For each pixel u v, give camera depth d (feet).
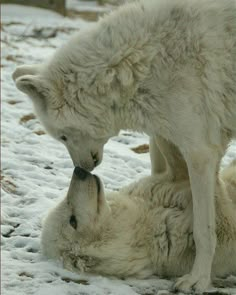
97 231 29.14
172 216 29.96
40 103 29.40
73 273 29.53
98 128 29.68
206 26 28.76
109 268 29.25
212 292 28.27
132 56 28.45
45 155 45.70
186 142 28.66
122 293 27.63
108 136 30.50
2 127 51.08
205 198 28.45
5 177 41.01
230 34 29.04
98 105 28.96
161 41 28.63
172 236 29.73
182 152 29.09
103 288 28.09
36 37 90.43
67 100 29.07
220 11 29.17
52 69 29.22
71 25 103.76
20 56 75.46
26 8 116.16
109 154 45.47
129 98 28.94
